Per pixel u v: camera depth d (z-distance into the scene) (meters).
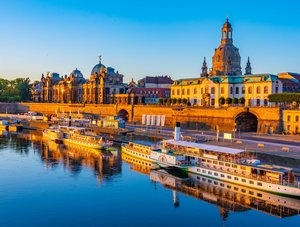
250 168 62.97
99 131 132.50
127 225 47.28
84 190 61.59
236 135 106.00
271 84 132.12
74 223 47.75
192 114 136.62
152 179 68.88
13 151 100.69
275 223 47.69
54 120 172.00
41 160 86.94
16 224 47.28
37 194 59.47
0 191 60.88
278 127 108.94
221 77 147.00
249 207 53.66
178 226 47.03
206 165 70.25
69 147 109.25
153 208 53.22
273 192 58.06
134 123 158.62
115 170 76.06
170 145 81.69
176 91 164.50
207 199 57.19
